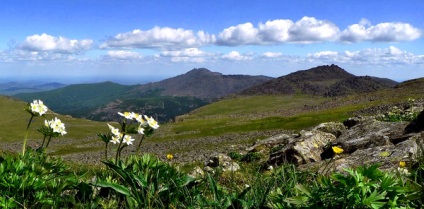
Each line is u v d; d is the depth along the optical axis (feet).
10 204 14.51
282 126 288.71
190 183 15.76
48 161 18.70
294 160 48.98
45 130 20.40
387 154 27.81
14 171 15.94
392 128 49.03
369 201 9.93
